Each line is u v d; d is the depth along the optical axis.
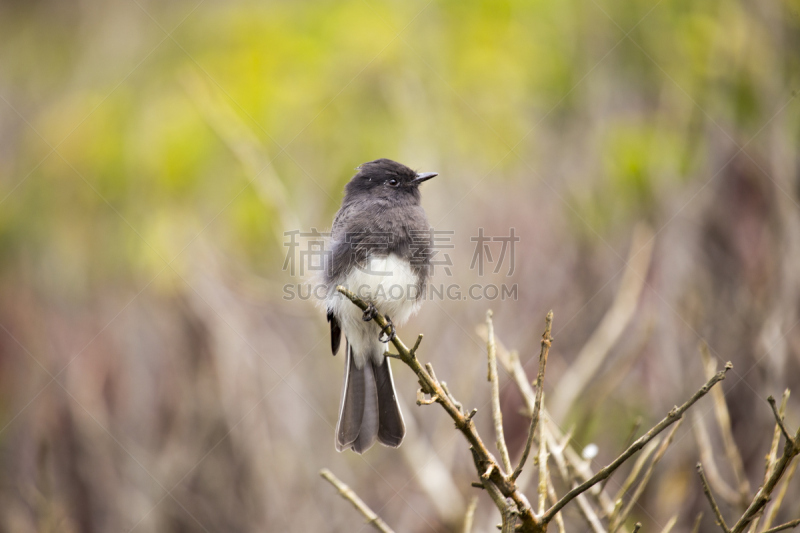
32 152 11.25
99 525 10.58
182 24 11.84
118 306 11.33
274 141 10.49
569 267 10.88
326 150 10.59
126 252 10.60
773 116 9.96
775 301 9.15
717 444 9.48
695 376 9.77
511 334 10.46
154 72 11.34
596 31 11.14
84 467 10.85
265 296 10.30
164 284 10.54
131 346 11.29
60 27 13.18
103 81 11.85
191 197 10.55
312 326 11.28
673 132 10.60
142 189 10.59
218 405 10.80
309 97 10.73
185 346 11.09
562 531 5.22
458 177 10.67
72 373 11.30
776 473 4.77
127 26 12.47
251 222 10.49
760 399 9.28
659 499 9.65
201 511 10.38
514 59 11.00
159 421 11.04
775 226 9.60
